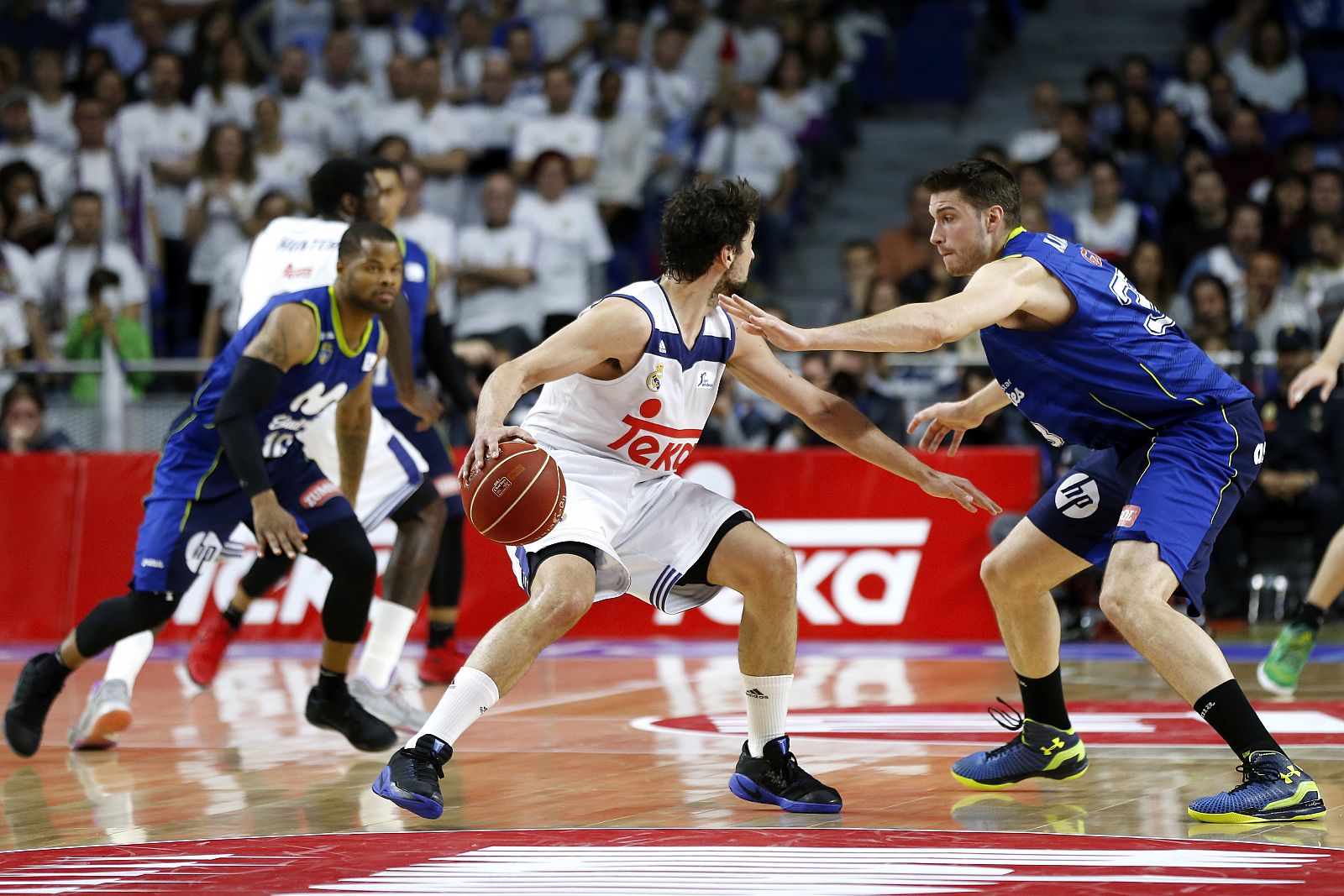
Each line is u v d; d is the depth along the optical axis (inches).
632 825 285.7
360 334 377.7
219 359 386.0
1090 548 311.4
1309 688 491.2
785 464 679.1
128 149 932.6
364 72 1022.4
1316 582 470.3
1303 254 829.8
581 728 421.4
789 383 312.0
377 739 378.9
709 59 1042.7
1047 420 316.5
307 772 359.6
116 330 810.8
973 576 660.1
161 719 454.3
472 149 965.2
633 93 963.3
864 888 230.5
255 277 432.8
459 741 401.7
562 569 285.1
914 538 665.6
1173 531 292.7
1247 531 699.4
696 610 681.6
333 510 380.2
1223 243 840.9
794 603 298.0
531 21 1074.7
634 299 292.7
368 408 397.1
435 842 271.0
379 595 664.4
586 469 301.6
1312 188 842.2
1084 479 311.4
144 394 750.5
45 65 1008.2
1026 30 1186.6
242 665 597.3
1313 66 1078.4
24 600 700.7
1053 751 320.2
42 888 238.7
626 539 303.3
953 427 350.9
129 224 917.8
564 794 322.7
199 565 388.2
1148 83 987.3
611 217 935.7
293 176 927.7
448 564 534.6
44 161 959.6
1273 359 708.7
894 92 1124.5
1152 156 917.8
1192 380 304.7
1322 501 677.3
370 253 365.4
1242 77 1035.3
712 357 303.0
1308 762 346.3
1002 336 312.3
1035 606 317.1
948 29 1121.4
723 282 298.4
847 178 1070.4
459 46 1038.4
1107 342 302.8
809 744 384.5
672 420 302.0
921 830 278.5
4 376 741.9
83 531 700.0
